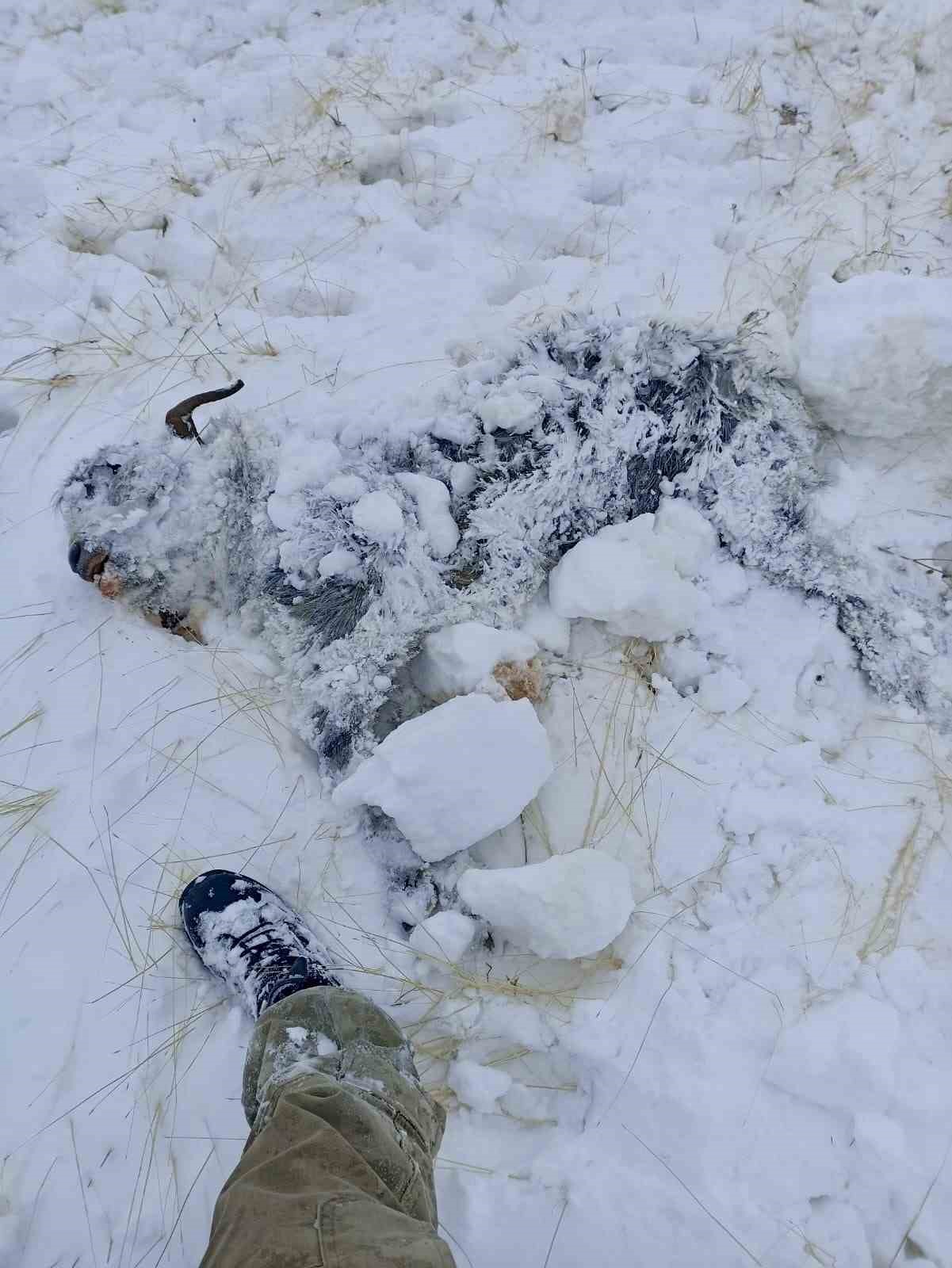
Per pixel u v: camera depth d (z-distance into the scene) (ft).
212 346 5.07
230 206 5.60
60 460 4.74
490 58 6.16
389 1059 3.30
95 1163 3.52
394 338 4.93
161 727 4.13
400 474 4.36
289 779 4.08
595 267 5.17
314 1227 2.50
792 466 4.51
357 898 3.93
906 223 5.30
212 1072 3.63
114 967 3.77
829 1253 3.35
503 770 3.86
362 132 5.84
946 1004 3.68
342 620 4.19
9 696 4.23
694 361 4.53
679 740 4.17
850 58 5.95
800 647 4.32
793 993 3.71
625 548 4.27
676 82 5.90
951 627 4.41
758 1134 3.50
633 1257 3.38
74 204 5.66
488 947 3.92
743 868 3.94
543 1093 3.67
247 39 6.38
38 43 6.34
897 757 4.14
